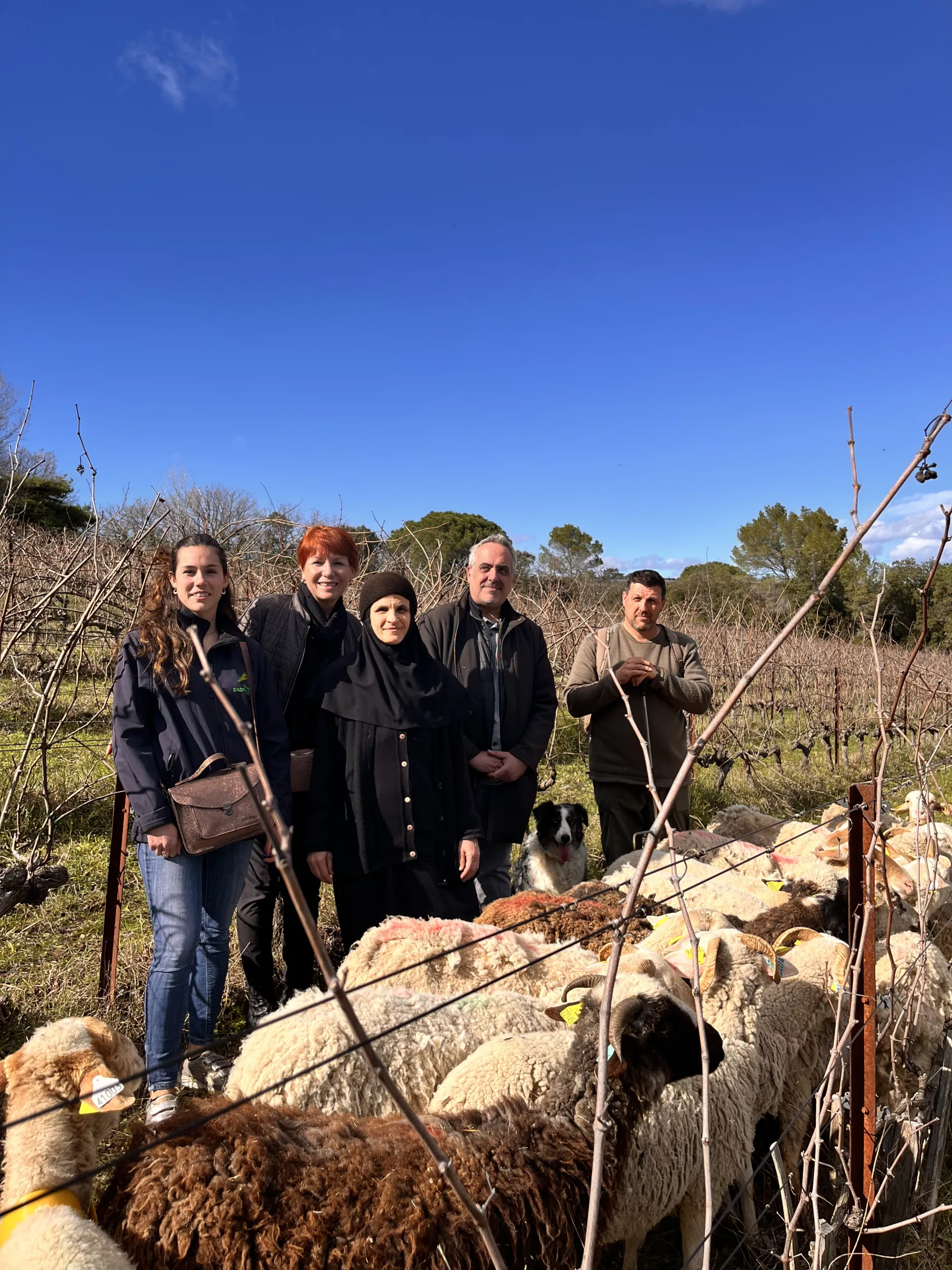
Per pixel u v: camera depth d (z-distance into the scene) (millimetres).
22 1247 2039
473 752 4875
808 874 5594
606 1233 2875
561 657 13008
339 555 4613
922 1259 3354
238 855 3730
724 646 15547
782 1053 3699
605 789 5840
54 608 8680
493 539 4992
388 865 4141
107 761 8422
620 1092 2627
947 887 5145
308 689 4273
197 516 8633
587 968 3967
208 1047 2020
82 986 4734
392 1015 3244
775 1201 3621
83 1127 2352
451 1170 1363
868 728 15484
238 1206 2188
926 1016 3760
